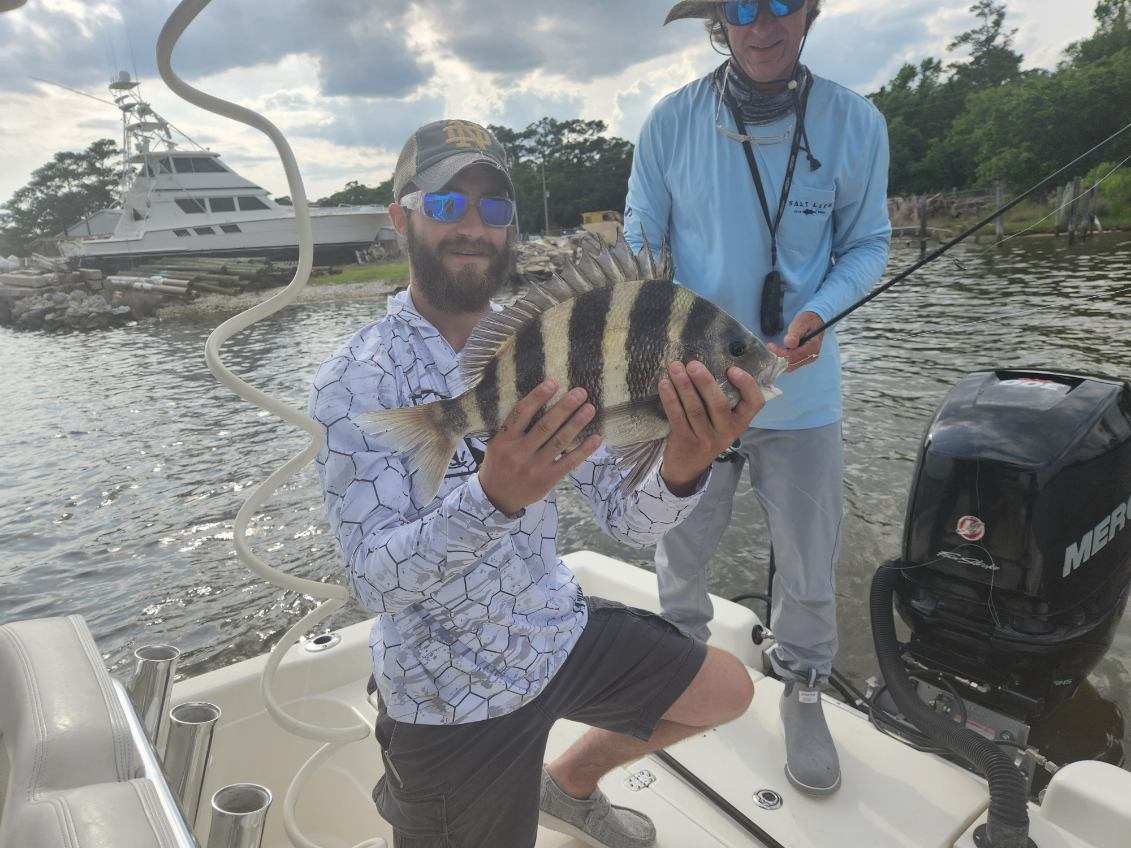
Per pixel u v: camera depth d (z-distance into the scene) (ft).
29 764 3.20
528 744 5.36
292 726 5.76
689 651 6.06
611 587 10.42
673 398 4.12
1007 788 6.41
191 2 3.47
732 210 7.93
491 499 4.09
